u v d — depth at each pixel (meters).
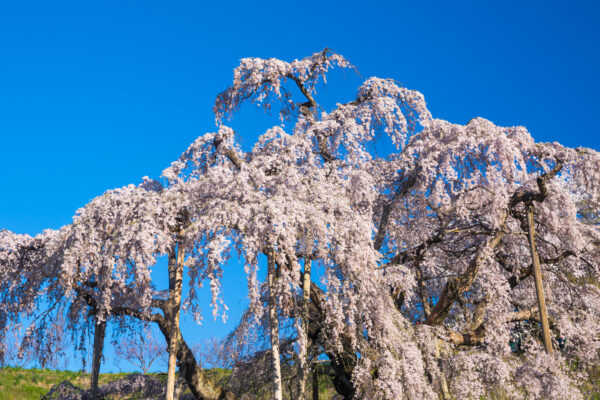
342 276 13.96
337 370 16.19
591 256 17.86
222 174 13.75
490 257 15.98
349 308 13.23
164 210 14.17
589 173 16.12
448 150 15.48
